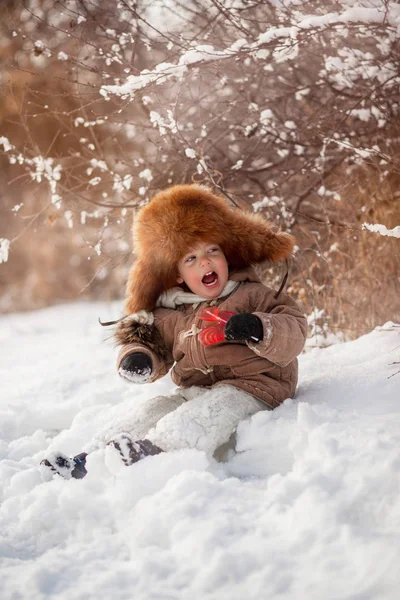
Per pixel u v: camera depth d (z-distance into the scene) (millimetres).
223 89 4387
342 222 4438
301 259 4496
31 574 2057
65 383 4371
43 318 8688
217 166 4480
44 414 3764
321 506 2137
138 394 3861
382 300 4297
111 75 3938
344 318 4371
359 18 3162
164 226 3043
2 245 4422
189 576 1999
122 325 3131
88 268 10648
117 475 2500
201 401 2803
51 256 10625
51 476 2676
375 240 4293
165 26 4266
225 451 2740
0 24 5410
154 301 3217
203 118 4586
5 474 2867
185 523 2182
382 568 1859
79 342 6223
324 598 1826
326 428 2561
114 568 2109
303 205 4641
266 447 2701
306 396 3062
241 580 1950
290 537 2088
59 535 2340
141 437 2822
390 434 2471
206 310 2986
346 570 1912
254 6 3619
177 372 3121
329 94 4379
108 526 2365
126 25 4137
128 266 6422
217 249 3080
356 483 2219
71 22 4176
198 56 3332
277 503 2238
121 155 4945
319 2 3510
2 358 5891
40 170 4355
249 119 4430
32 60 6500
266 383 2941
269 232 3188
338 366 3480
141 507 2342
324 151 4121
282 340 2818
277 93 4422
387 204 4215
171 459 2521
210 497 2316
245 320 2758
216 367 3014
